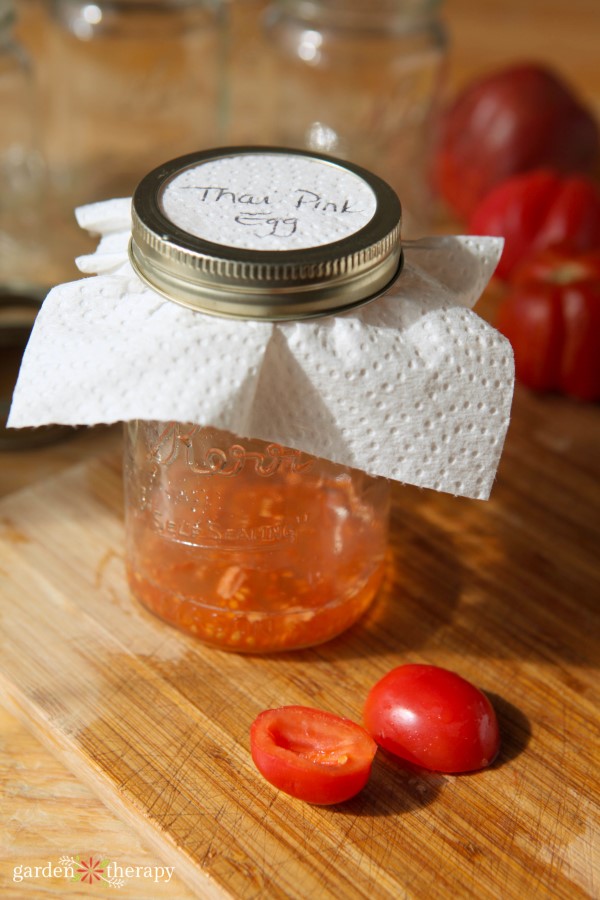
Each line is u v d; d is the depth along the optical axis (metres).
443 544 0.52
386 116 0.71
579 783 0.44
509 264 0.67
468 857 0.42
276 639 0.47
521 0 1.01
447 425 0.42
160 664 0.47
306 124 0.71
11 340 0.60
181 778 0.43
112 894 0.42
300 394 0.42
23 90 0.69
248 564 0.45
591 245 0.65
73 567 0.50
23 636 0.48
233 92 0.83
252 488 0.44
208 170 0.44
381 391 0.42
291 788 0.42
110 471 0.54
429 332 0.43
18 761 0.45
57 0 0.71
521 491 0.55
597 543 0.52
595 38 0.95
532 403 0.60
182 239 0.41
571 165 0.72
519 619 0.49
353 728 0.43
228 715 0.45
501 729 0.45
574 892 0.41
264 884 0.41
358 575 0.47
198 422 0.40
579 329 0.58
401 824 0.42
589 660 0.48
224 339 0.41
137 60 0.72
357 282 0.41
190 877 0.42
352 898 0.40
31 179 0.71
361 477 0.46
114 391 0.41
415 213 0.72
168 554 0.46
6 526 0.52
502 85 0.71
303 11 0.69
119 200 0.46
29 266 0.66
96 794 0.44
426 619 0.49
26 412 0.42
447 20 0.96
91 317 0.43
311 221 0.42
